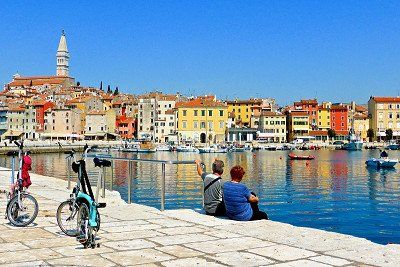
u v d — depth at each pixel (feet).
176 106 574.15
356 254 32.53
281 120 629.10
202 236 38.50
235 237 38.09
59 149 460.96
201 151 472.03
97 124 634.43
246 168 275.39
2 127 604.90
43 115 627.46
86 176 37.22
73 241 37.01
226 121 568.82
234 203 44.98
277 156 418.92
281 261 31.09
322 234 38.88
